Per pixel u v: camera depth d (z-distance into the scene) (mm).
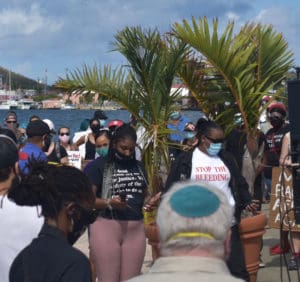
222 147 6371
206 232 2314
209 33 7586
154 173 7426
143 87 7719
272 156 9203
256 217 6695
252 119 7793
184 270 2303
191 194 2377
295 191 5840
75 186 3104
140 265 5918
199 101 8062
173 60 7625
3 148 3793
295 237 7492
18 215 3562
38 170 3178
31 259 2953
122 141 5855
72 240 3217
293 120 5754
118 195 5844
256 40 7977
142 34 7637
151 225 6578
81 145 13039
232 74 7648
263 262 8180
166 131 7570
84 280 2900
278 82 8102
